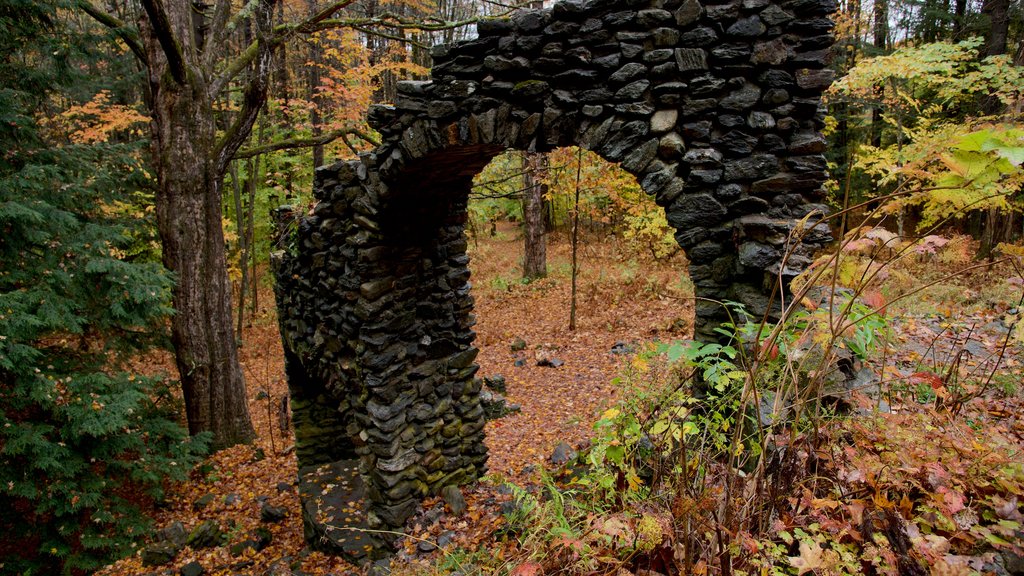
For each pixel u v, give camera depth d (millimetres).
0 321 5574
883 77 6965
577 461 3994
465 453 6590
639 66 3734
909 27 11484
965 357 3682
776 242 3389
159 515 7594
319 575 5602
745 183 3615
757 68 3535
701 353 1925
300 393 7715
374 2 12570
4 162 6863
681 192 3713
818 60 3432
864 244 1722
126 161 8273
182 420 9977
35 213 5918
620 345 10539
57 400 6340
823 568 1541
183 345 8867
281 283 7527
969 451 1971
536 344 11469
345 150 11234
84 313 6832
